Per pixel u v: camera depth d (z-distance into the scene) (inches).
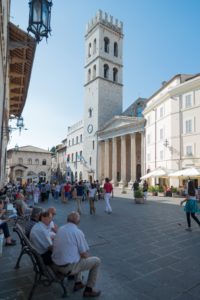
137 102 1989.4
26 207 391.2
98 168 2003.0
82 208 642.8
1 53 331.6
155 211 581.0
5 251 248.2
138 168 1829.5
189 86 1208.2
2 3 303.0
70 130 2573.8
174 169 1246.3
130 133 1726.1
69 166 2511.1
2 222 269.0
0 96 371.9
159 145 1409.9
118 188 1724.9
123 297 156.1
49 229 202.8
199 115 1170.0
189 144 1200.8
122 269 202.7
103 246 270.4
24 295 157.2
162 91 1456.7
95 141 2058.3
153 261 222.2
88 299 153.2
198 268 205.2
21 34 414.9
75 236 159.2
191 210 356.8
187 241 293.4
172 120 1284.4
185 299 154.3
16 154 2726.4
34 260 162.1
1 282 175.5
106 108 2105.1
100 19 2137.1
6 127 743.1
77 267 156.0
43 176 2800.2
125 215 512.4
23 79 593.3
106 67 2182.6
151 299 153.8
